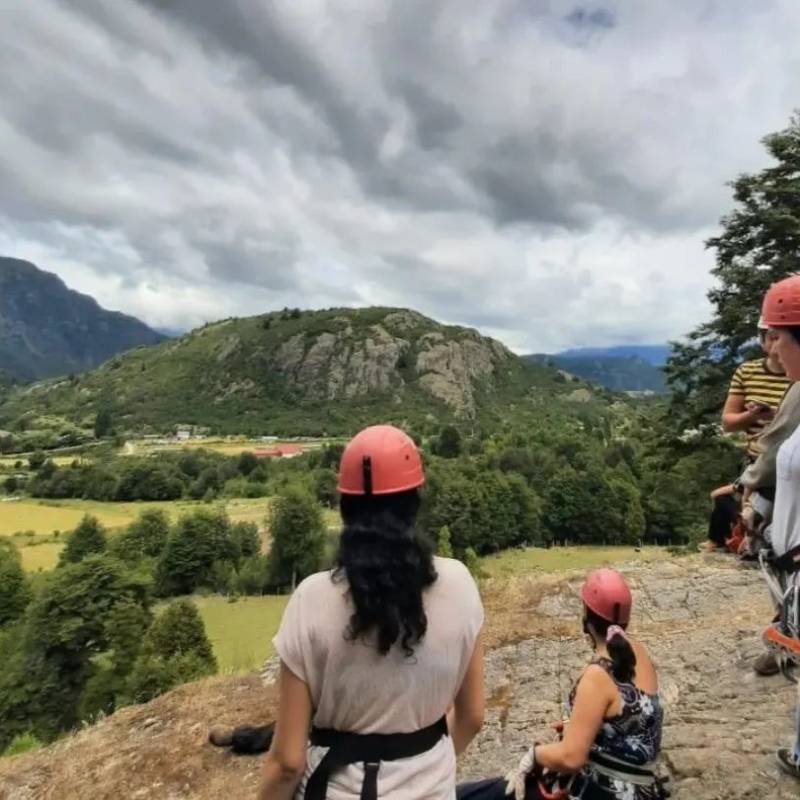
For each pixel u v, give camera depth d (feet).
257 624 149.79
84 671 114.83
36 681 112.88
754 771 11.69
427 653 6.16
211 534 201.87
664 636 20.54
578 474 217.97
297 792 6.37
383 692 6.08
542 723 17.33
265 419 620.90
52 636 113.39
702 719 14.29
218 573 196.95
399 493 6.28
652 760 8.98
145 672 104.22
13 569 169.07
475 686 6.84
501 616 25.66
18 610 165.07
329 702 6.16
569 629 23.36
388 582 5.94
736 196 57.41
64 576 117.50
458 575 6.63
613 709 8.82
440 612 6.30
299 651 6.12
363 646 6.00
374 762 6.10
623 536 206.49
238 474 396.57
